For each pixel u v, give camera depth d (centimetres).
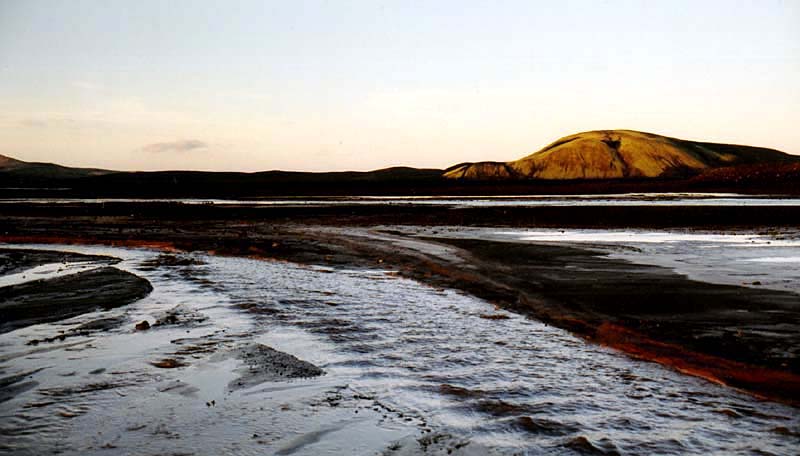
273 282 1437
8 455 505
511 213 4134
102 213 4553
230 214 4375
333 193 10088
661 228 2869
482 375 726
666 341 859
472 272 1564
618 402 631
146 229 3169
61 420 581
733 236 2422
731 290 1205
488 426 569
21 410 606
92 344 855
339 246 2267
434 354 819
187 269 1664
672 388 674
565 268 1572
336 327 974
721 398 640
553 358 798
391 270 1652
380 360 790
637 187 10638
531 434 550
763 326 916
